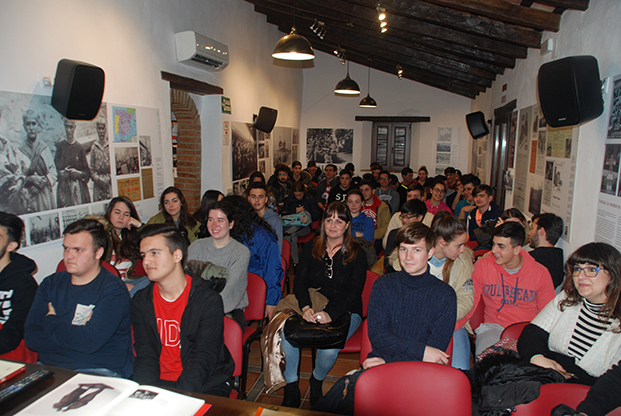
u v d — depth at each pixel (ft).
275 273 10.11
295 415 4.04
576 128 9.68
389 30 19.44
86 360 6.36
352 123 33.81
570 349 6.31
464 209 17.66
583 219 9.16
